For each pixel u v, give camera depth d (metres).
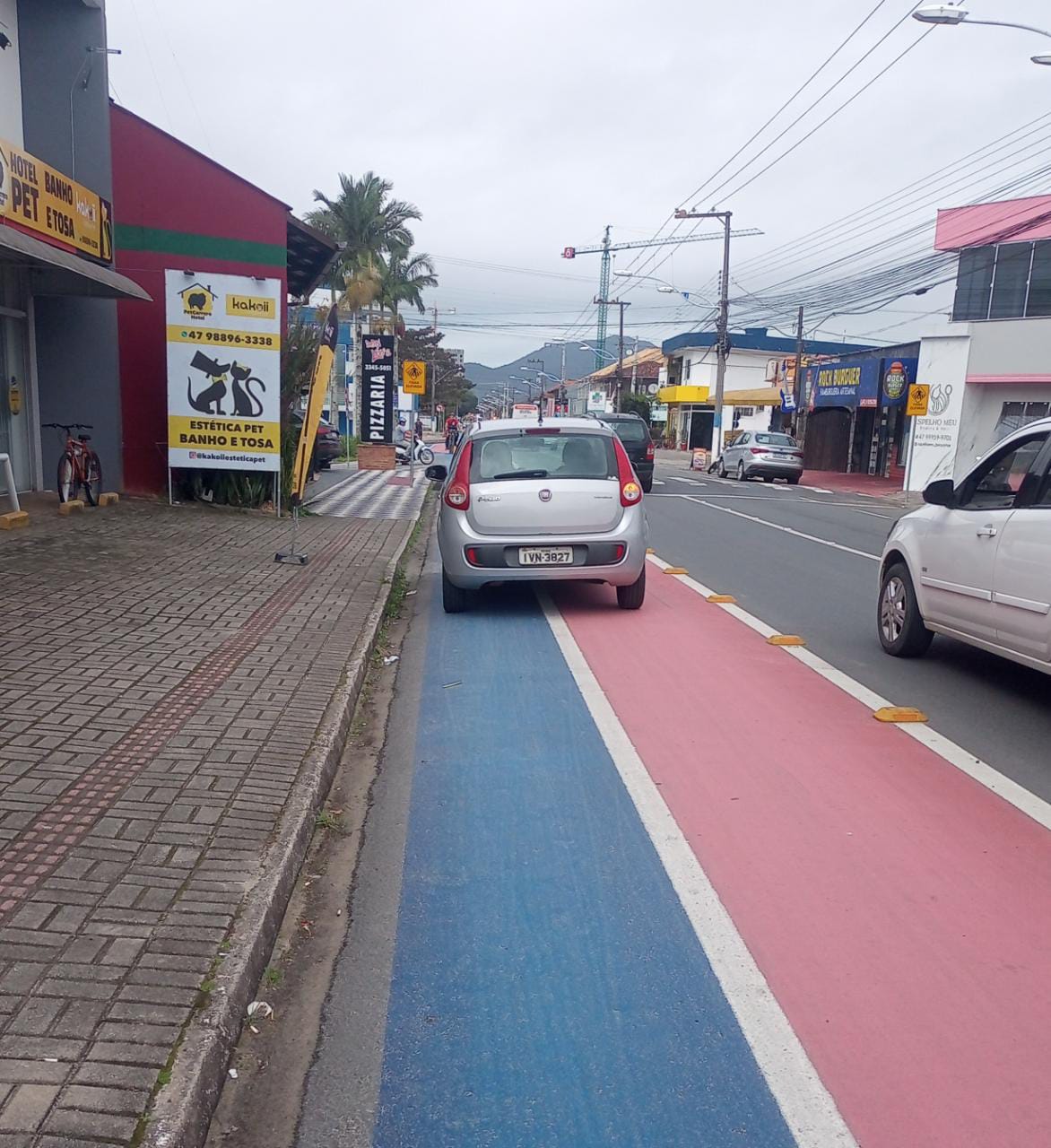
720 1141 2.77
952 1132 2.79
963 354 30.30
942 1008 3.34
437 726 6.16
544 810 4.92
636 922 3.88
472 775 5.38
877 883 4.19
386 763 5.56
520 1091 2.97
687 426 67.31
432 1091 2.97
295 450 16.19
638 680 7.19
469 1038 3.20
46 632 7.24
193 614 8.12
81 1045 2.84
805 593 10.88
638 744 5.83
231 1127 2.82
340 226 49.31
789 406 45.72
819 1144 2.75
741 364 67.25
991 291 29.84
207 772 4.86
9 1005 2.99
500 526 8.98
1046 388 29.09
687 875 4.24
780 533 17.03
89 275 11.14
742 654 8.00
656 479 33.31
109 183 14.11
